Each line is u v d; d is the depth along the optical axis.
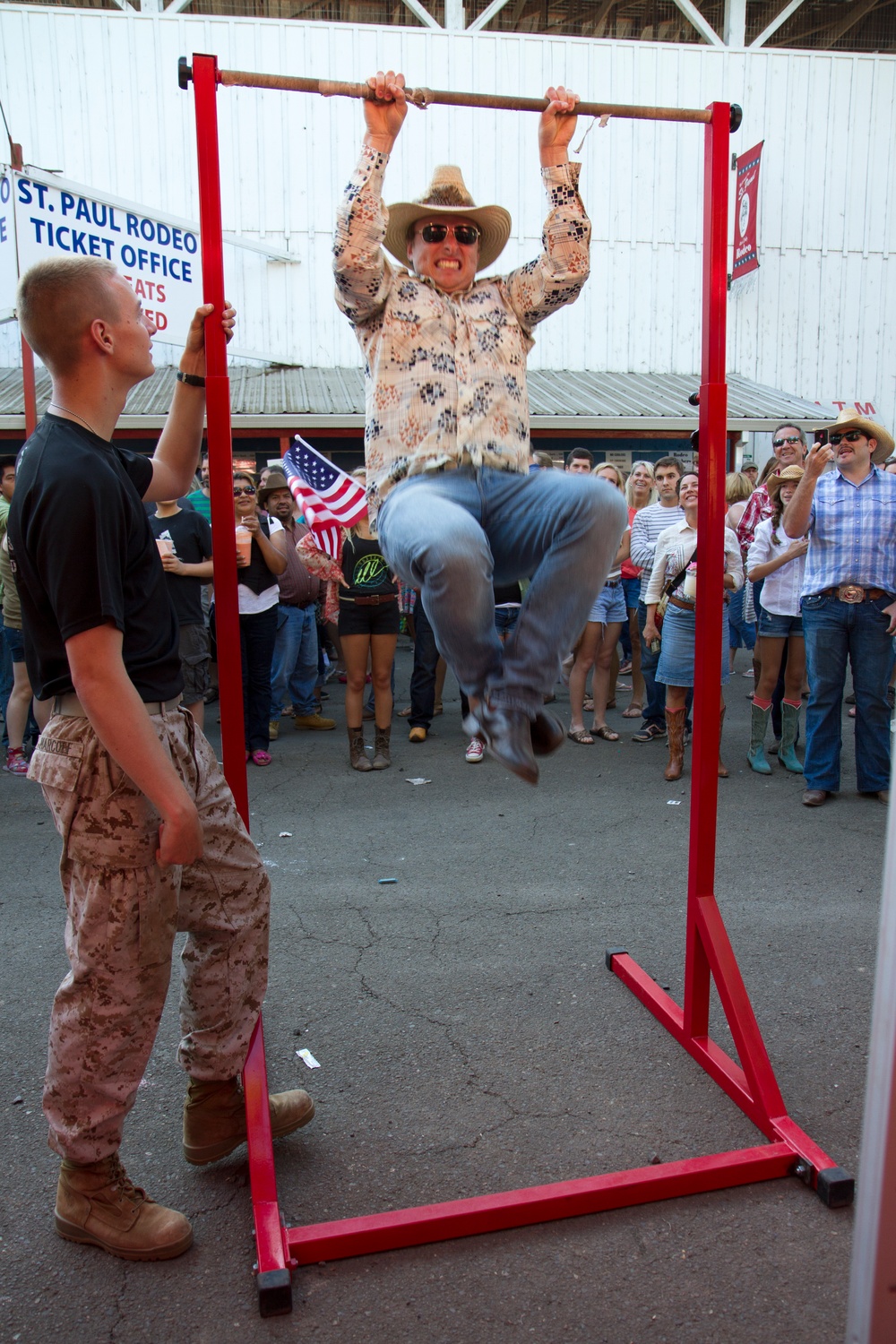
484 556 1.85
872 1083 1.15
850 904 3.77
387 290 2.15
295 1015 2.94
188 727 2.09
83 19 12.97
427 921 3.63
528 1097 2.51
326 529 5.77
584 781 5.55
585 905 3.77
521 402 2.21
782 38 17.03
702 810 2.57
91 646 1.71
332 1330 1.80
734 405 13.00
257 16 15.17
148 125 13.27
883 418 15.39
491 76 13.70
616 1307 1.84
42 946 3.43
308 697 7.14
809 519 4.92
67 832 1.88
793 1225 2.05
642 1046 2.74
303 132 13.50
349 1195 2.15
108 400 1.92
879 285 15.11
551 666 1.95
